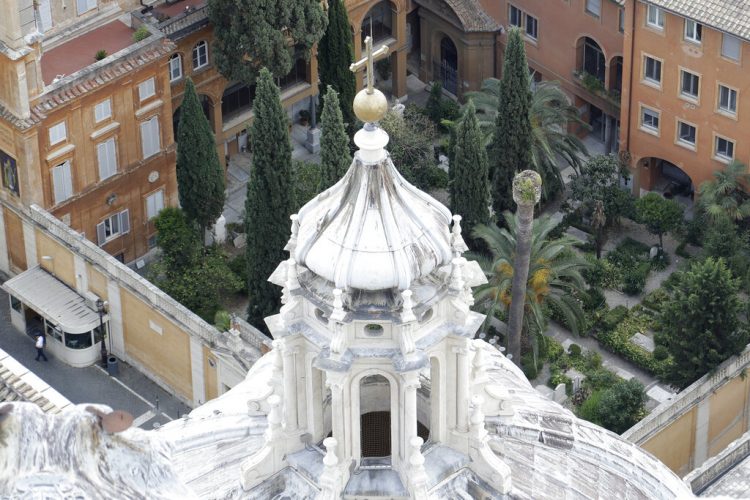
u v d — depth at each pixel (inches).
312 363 1515.7
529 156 3718.0
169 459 678.5
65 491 658.8
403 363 1427.2
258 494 1594.5
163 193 3772.1
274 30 3708.2
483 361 1782.7
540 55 4168.3
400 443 1520.7
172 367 3358.8
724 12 3545.8
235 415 1781.5
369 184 1402.6
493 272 3282.5
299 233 1461.6
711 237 3629.4
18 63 3324.3
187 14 3745.1
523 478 1656.0
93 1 3673.7
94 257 3405.5
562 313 3503.9
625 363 3430.1
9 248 3690.9
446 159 4079.7
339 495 1526.8
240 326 3149.6
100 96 3513.8
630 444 1856.5
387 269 1395.2
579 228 3850.9
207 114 3976.4
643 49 3750.0
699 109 3732.8
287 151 3235.7
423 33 4392.2
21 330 3597.4
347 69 3838.6
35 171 3491.6
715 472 2464.3
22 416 665.0
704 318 3083.2
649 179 3971.5
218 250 3695.9
